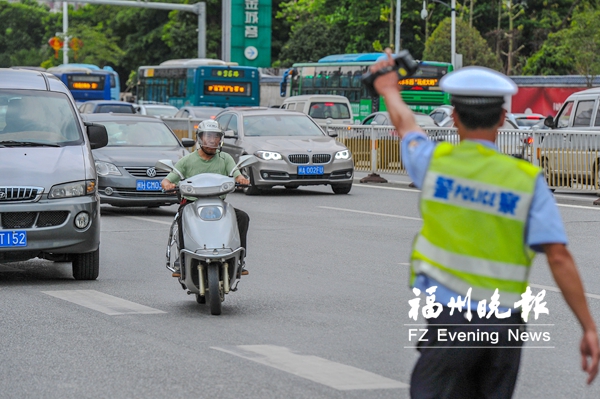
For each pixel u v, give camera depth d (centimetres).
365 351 938
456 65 5969
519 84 6341
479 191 501
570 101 2859
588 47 5919
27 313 1127
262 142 2759
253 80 5981
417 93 5459
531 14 8794
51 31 14050
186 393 791
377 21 8744
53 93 1528
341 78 5819
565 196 2652
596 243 1769
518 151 2706
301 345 963
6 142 1411
